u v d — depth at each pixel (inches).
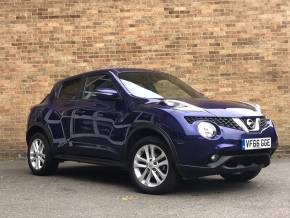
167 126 253.4
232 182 303.6
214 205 238.4
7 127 437.7
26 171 362.3
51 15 437.7
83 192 276.1
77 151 307.4
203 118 252.8
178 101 269.1
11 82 438.3
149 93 287.0
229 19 434.0
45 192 277.6
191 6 433.7
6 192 279.0
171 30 434.6
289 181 305.6
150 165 262.7
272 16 433.4
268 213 222.1
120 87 288.0
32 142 346.3
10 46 438.6
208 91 435.5
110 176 335.0
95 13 436.1
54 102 335.3
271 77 434.3
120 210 230.2
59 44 437.4
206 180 311.4
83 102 310.0
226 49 434.6
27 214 225.8
